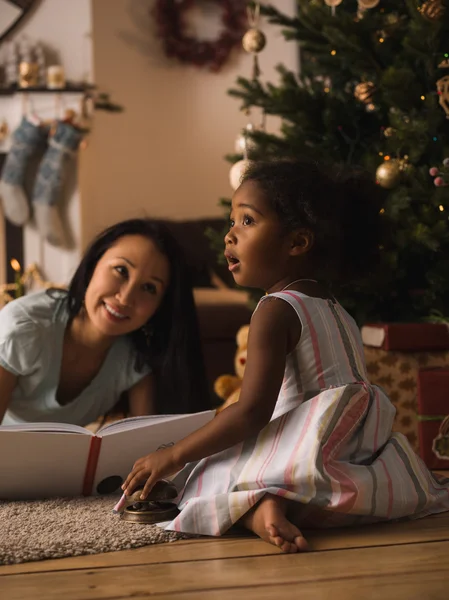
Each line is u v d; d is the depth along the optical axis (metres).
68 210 3.65
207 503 1.16
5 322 1.66
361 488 1.18
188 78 4.52
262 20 4.50
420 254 2.03
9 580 0.97
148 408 1.77
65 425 1.41
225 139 4.59
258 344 1.19
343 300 2.04
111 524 1.20
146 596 0.91
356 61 2.07
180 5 4.43
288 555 1.06
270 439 1.22
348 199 1.33
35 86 3.57
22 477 1.38
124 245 1.62
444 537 1.15
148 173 4.49
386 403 1.31
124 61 4.39
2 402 1.64
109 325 1.62
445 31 1.93
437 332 1.85
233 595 0.91
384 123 2.19
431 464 1.71
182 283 1.70
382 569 1.00
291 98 2.15
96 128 4.34
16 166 3.51
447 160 1.83
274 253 1.27
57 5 3.67
